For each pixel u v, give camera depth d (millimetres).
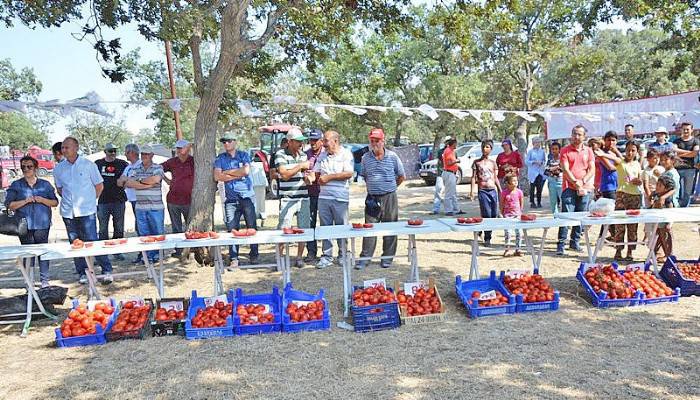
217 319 4797
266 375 3926
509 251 7840
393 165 6996
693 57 16641
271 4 8750
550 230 9828
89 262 5605
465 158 20359
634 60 36531
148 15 7969
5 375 4086
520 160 9117
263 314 4871
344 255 5301
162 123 35781
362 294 5062
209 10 6832
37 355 4488
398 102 28484
